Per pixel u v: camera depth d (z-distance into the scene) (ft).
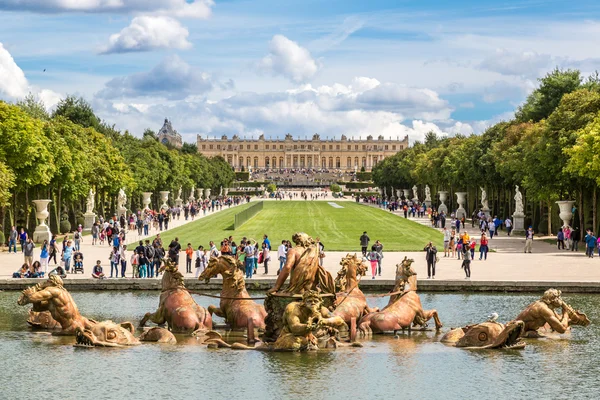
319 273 115.14
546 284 170.91
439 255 252.01
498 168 379.55
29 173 287.28
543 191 303.89
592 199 299.38
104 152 416.05
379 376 94.79
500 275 188.96
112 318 135.95
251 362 100.99
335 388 89.97
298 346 106.32
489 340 110.22
